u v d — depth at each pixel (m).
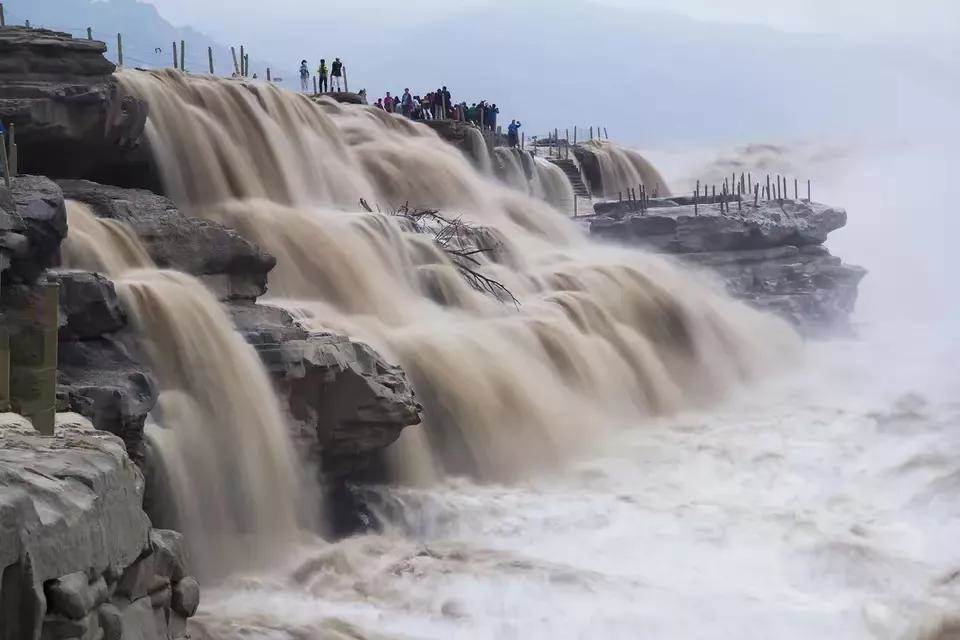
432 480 42.22
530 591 31.97
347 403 36.84
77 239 36.69
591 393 51.38
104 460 17.48
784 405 57.59
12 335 20.36
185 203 51.53
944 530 38.62
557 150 93.06
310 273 48.56
